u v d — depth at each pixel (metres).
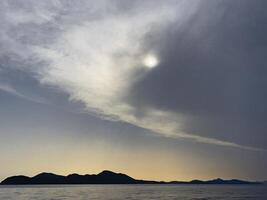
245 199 147.62
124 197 156.62
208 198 153.75
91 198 148.62
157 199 144.62
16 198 147.00
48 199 141.25
